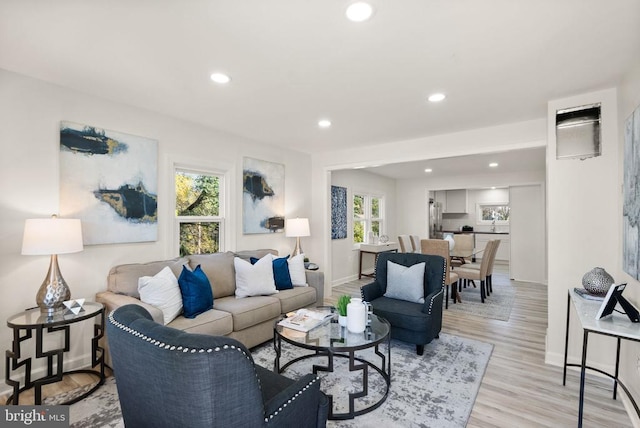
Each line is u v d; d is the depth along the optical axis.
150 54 2.05
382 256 3.79
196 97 2.79
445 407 2.13
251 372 1.08
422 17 1.65
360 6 1.56
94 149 2.74
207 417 1.01
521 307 4.60
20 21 1.69
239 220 4.06
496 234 9.41
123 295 2.67
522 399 2.24
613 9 1.57
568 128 2.73
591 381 2.49
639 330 1.68
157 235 3.20
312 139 4.23
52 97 2.51
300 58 2.09
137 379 1.13
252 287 3.28
